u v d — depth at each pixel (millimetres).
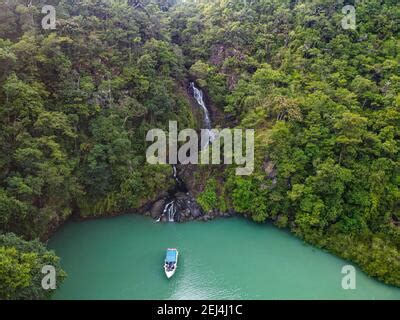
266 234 51781
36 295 32594
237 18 73562
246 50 69875
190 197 57250
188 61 71375
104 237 49594
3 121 44406
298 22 68438
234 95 64375
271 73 62500
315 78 60438
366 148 51219
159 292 39594
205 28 75688
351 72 59969
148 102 58469
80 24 57312
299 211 51344
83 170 51156
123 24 62312
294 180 52531
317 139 52719
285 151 53500
